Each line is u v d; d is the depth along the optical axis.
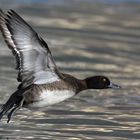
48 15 26.28
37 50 10.66
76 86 11.41
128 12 28.88
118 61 19.56
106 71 18.11
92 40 22.47
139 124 12.87
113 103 14.68
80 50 20.55
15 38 10.55
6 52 19.59
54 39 21.92
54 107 14.02
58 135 11.81
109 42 22.38
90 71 17.91
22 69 10.75
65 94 11.14
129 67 18.91
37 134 11.81
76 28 24.30
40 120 12.85
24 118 12.94
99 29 24.59
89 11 28.33
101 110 13.94
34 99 10.88
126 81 17.14
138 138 11.85
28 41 10.57
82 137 11.76
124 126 12.66
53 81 10.98
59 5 28.94
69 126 12.53
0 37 21.39
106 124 12.78
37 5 28.17
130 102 14.84
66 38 22.34
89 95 15.42
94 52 20.50
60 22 25.12
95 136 11.88
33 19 25.08
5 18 10.48
